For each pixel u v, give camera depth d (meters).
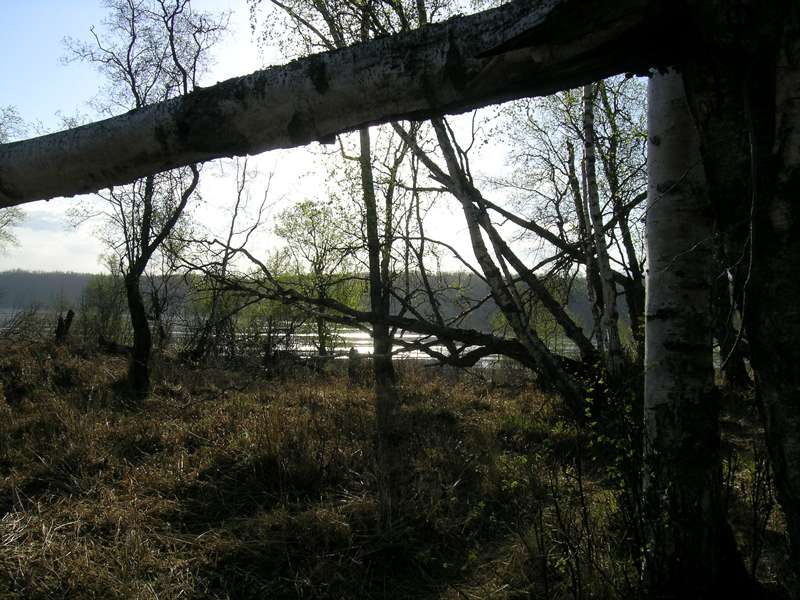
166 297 15.52
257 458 6.45
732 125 2.06
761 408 2.03
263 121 2.18
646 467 3.53
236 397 9.60
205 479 6.32
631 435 3.60
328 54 2.13
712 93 2.08
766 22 1.88
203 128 2.20
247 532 5.13
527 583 4.12
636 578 3.58
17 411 9.07
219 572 4.62
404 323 6.53
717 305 3.38
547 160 11.73
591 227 8.09
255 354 11.17
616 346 7.04
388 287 7.80
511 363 12.76
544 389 8.88
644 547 3.35
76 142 2.29
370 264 9.72
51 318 21.14
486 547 4.92
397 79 2.08
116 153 2.27
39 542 4.75
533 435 7.61
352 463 6.48
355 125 2.22
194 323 14.78
